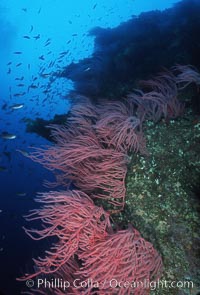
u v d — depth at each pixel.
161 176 3.34
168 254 2.92
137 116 4.02
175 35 6.43
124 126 3.47
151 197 3.28
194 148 3.33
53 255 2.80
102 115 3.92
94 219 2.97
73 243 2.80
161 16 9.06
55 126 4.24
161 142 3.58
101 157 3.68
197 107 3.80
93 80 7.22
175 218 3.02
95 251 2.63
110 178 3.51
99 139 3.96
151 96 3.82
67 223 2.87
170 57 5.91
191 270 2.76
